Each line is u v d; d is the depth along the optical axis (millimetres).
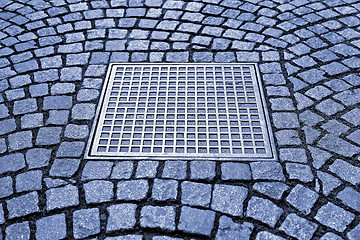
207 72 3611
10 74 3604
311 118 3096
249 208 2441
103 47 3943
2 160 2797
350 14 4316
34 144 2922
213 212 2426
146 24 4270
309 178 2615
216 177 2646
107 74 3602
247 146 2879
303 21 4230
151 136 2980
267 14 4367
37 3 4664
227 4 4562
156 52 3873
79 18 4395
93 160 2791
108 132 3016
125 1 4688
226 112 3176
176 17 4371
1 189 2588
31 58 3807
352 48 3816
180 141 2932
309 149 2834
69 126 3072
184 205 2471
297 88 3389
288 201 2475
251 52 3830
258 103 3252
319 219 2369
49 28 4234
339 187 2553
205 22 4273
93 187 2590
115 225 2361
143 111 3203
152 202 2494
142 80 3531
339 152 2801
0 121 3123
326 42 3912
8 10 4531
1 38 4078
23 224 2381
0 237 2312
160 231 2328
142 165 2740
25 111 3211
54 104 3277
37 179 2652
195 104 3260
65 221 2391
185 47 3924
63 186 2602
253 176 2645
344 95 3295
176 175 2664
